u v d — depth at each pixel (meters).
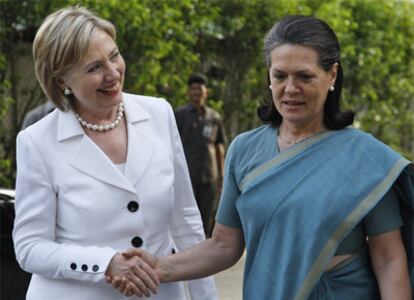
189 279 3.29
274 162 3.02
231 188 3.17
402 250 2.99
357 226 2.96
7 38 9.38
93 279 3.20
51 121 3.35
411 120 12.80
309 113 2.95
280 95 2.95
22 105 9.63
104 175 3.28
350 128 3.02
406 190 2.96
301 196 2.92
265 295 2.99
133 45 9.22
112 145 3.35
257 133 3.14
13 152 9.56
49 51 3.21
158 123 3.46
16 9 9.26
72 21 3.19
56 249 3.24
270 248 2.98
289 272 2.94
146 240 3.32
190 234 3.56
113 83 3.22
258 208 2.99
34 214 3.27
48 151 3.29
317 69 2.91
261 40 10.68
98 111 3.30
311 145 2.98
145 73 9.31
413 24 12.48
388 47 12.28
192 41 9.84
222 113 10.45
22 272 5.06
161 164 3.38
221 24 10.41
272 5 10.62
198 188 8.98
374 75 12.05
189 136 8.94
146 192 3.31
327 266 2.93
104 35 3.21
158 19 9.30
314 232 2.89
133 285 3.19
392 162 2.92
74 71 3.20
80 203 3.25
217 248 3.27
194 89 8.97
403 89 12.56
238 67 10.84
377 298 3.03
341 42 11.09
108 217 3.26
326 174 2.93
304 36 2.90
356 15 11.92
